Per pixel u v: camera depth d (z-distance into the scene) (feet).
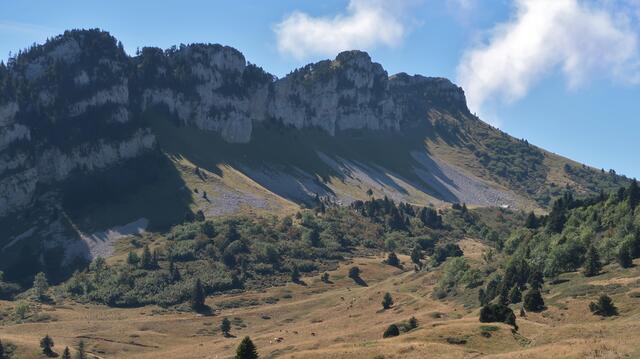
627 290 379.35
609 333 274.36
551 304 400.47
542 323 362.94
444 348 282.56
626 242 467.11
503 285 490.90
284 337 548.31
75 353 520.83
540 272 490.08
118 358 540.52
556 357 238.89
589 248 489.26
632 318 316.19
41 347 521.24
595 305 355.15
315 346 441.27
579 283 440.45
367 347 296.51
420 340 304.09
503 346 291.79
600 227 569.23
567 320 356.79
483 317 347.36
